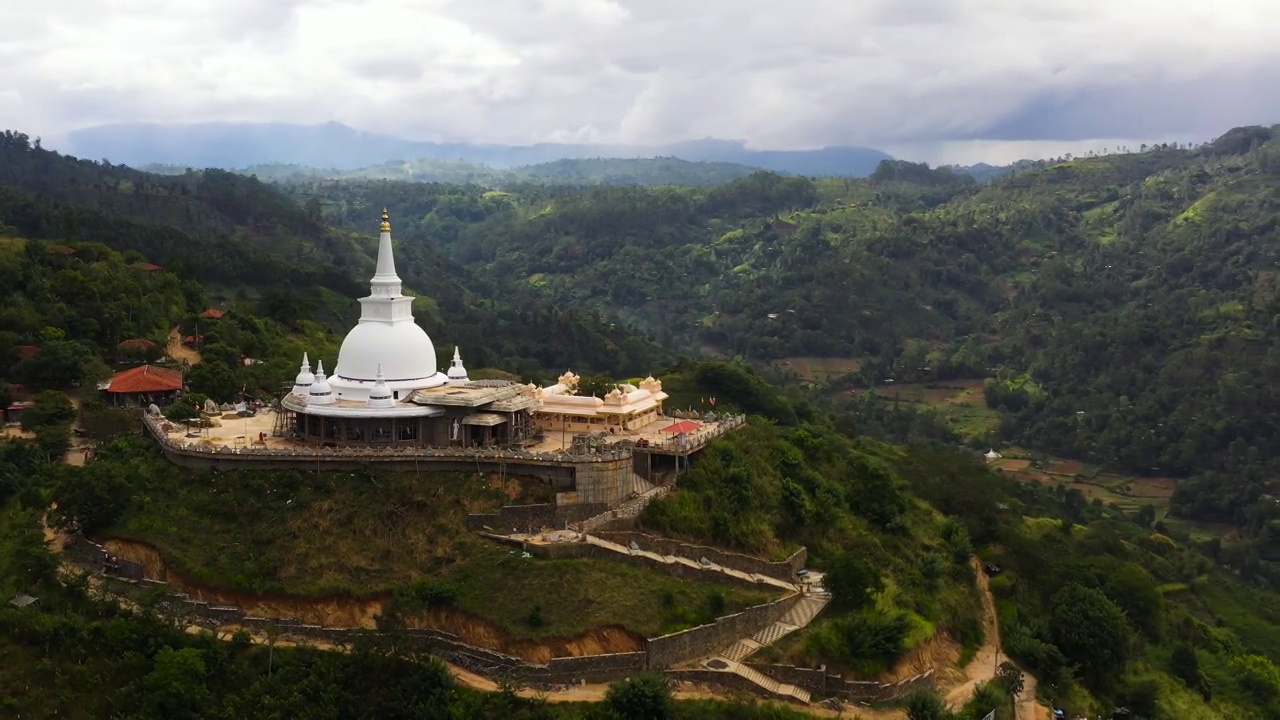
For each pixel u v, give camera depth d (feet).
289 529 291.99
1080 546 499.51
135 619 262.67
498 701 243.19
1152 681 351.46
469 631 266.98
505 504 302.45
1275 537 634.02
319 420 339.98
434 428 339.98
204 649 253.03
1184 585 517.96
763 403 545.03
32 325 457.27
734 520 327.06
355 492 303.48
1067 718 317.22
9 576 285.43
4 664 248.93
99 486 305.53
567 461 308.40
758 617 283.59
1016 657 343.05
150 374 429.79
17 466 344.28
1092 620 347.56
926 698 260.42
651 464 336.29
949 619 342.85
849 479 401.29
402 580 278.87
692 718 244.63
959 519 419.74
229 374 446.19
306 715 240.94
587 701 246.68
